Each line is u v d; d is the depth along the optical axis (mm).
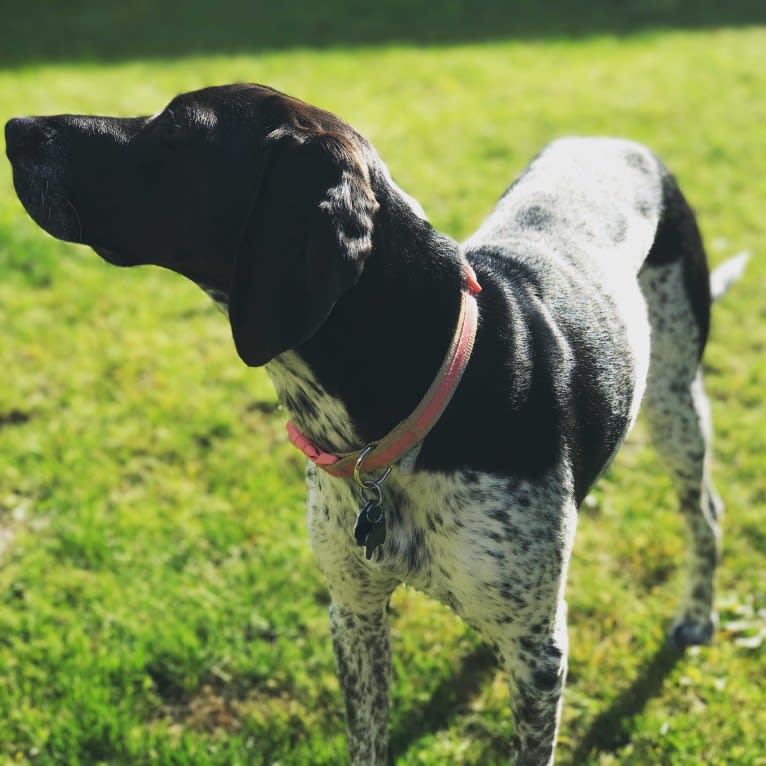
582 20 4941
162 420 1803
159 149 993
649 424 1390
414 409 1003
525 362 1040
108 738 1303
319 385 1003
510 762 1279
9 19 5047
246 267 940
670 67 4000
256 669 1385
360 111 3492
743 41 4430
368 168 987
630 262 1260
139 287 2285
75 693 1332
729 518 1590
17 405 1847
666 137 3150
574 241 1224
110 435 1773
